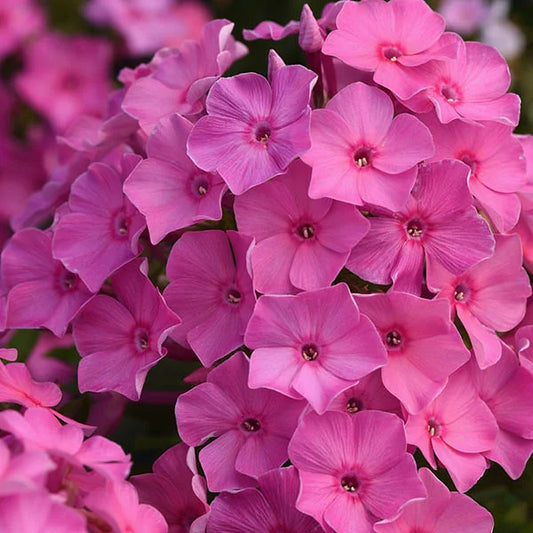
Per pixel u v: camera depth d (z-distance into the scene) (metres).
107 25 0.73
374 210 0.50
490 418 0.51
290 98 0.50
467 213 0.50
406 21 0.53
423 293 0.51
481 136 0.52
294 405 0.50
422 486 0.49
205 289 0.51
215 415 0.50
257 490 0.49
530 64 0.79
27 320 0.53
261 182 0.50
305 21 0.52
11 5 0.71
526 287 0.51
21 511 0.46
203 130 0.51
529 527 0.57
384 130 0.51
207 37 0.54
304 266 0.50
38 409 0.49
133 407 0.54
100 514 0.47
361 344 0.49
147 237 0.52
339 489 0.49
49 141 0.70
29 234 0.53
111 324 0.52
